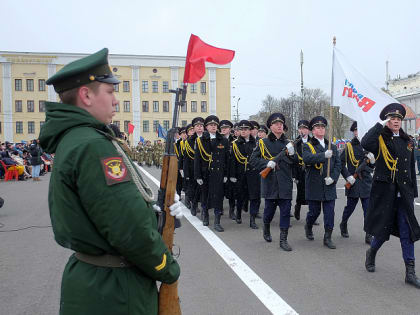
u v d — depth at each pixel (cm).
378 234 449
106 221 153
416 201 1009
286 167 582
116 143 175
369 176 631
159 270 169
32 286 440
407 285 433
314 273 474
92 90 176
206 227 743
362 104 591
